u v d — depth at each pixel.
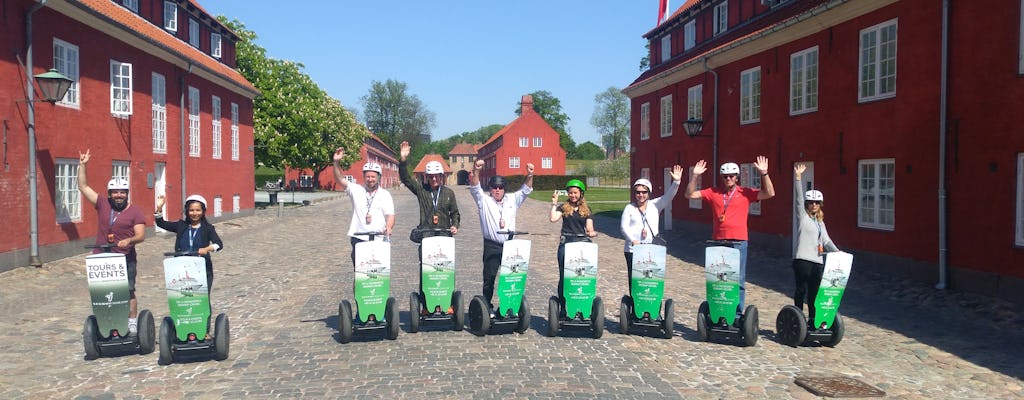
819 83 15.24
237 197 29.61
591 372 6.58
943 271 11.52
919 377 6.62
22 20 13.70
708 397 5.89
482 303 7.93
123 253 7.54
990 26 10.74
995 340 8.12
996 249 10.64
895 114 12.88
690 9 23.53
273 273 13.35
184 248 7.21
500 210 8.13
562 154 80.25
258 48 40.00
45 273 13.08
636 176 27.39
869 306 10.28
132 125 18.89
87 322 6.91
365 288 7.63
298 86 41.28
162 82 21.14
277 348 7.50
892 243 12.98
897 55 12.81
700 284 12.36
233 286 11.82
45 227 14.42
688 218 22.67
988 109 10.78
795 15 15.75
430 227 8.31
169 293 6.77
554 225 26.98
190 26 25.78
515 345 7.61
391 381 6.25
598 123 104.69
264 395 5.87
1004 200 10.50
